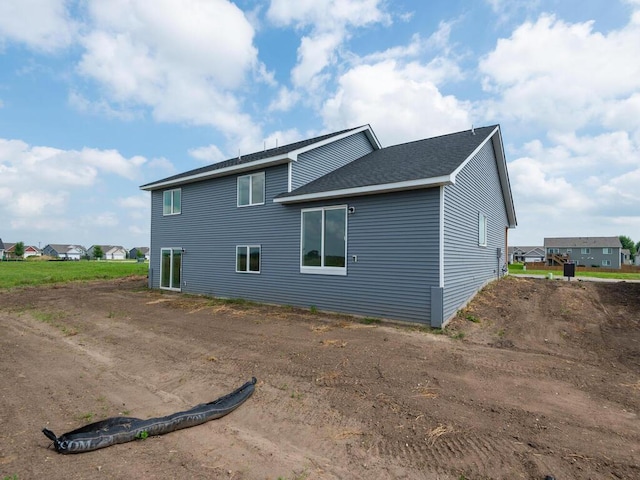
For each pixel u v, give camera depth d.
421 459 3.12
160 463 3.01
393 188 8.77
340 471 2.95
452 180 8.02
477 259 11.90
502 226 16.91
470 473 2.89
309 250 10.93
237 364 5.86
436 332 7.90
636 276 21.53
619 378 5.10
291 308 11.11
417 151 12.42
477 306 10.22
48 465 2.93
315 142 12.60
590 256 62.34
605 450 3.19
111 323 9.27
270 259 12.03
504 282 14.54
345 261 10.04
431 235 8.49
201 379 5.27
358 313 9.73
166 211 16.48
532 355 6.24
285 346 6.81
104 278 24.50
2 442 3.34
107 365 6.00
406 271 8.88
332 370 5.46
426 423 3.76
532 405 4.17
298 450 3.30
